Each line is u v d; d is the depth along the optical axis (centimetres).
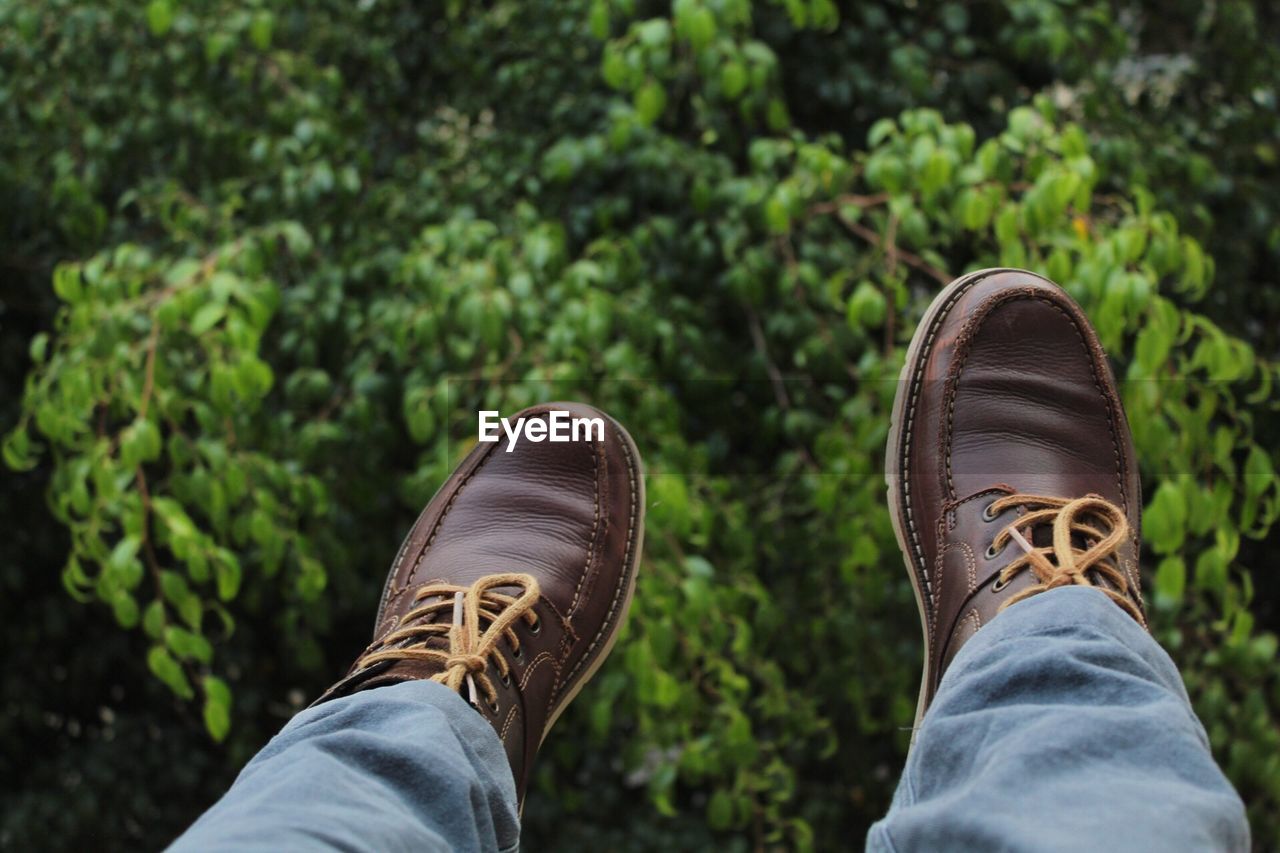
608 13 156
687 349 172
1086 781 68
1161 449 131
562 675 116
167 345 145
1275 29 221
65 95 185
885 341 174
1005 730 74
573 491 130
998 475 118
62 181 179
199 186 196
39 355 153
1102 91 174
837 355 162
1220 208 198
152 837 220
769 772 167
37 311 217
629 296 160
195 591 207
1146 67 215
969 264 172
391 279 172
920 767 80
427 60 217
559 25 188
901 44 179
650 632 139
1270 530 206
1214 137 201
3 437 210
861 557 151
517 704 103
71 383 138
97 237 187
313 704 88
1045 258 154
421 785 76
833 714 201
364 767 76
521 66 191
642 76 147
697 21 140
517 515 127
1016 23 178
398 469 204
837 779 216
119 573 136
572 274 146
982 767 73
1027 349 128
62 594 229
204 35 174
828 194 155
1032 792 67
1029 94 197
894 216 147
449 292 143
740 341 187
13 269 216
